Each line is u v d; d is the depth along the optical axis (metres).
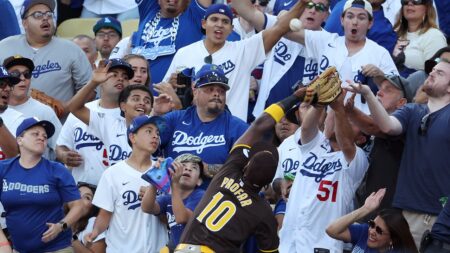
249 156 26.91
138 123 33.19
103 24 42.97
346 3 37.12
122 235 33.00
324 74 25.75
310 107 32.53
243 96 36.56
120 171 33.19
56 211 32.84
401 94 34.69
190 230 26.73
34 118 33.03
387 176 32.53
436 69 31.88
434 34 38.50
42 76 39.94
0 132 33.97
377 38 38.78
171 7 39.78
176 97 35.53
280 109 26.45
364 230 31.19
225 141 33.00
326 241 32.34
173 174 30.75
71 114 36.47
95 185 35.75
